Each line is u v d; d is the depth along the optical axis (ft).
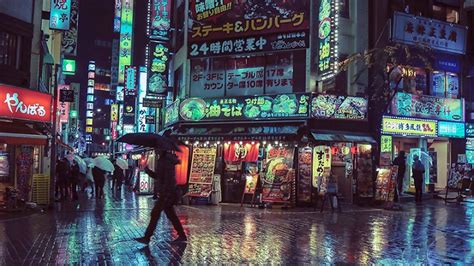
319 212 50.42
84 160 84.38
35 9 56.49
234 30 65.10
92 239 30.48
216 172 62.54
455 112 70.18
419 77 68.54
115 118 148.66
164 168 29.73
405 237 33.17
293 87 62.18
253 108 61.46
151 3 78.74
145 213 46.44
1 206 47.19
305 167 57.31
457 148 71.61
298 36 61.46
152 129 102.94
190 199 59.31
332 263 24.29
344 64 59.47
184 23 72.49
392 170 54.49
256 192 57.77
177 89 76.95
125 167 79.10
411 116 65.87
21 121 50.16
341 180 61.82
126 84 105.29
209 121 63.67
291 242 30.50
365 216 46.47
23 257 24.61
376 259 25.46
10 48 52.85
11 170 52.26
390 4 66.90
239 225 38.78
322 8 58.13
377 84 63.00
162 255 25.63
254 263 24.07
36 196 49.52
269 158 58.03
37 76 56.39
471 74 72.49
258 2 63.98
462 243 30.91
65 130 128.47
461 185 59.72
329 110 59.21
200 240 30.78
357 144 60.49
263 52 63.46
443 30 68.69
